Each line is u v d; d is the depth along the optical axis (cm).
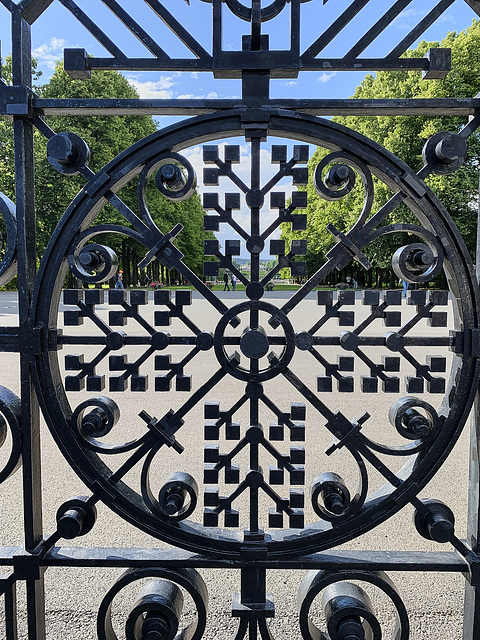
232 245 135
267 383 582
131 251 2680
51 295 136
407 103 133
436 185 1839
